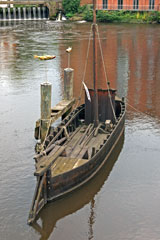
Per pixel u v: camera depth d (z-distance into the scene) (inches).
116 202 632.4
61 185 608.4
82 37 2447.1
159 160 777.6
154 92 1251.8
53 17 3523.6
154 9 3280.0
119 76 1459.2
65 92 917.2
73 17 3472.0
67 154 689.6
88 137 774.5
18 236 548.7
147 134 901.8
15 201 632.4
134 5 3329.2
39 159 617.3
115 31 2696.9
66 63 1701.5
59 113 826.8
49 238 545.6
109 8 3415.4
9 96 1213.7
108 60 1745.8
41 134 787.4
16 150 821.9
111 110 851.4
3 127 948.6
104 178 703.7
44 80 1414.9
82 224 576.7
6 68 1614.2
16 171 733.3
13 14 3545.8
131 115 1035.3
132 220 587.2
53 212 599.8
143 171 733.3
